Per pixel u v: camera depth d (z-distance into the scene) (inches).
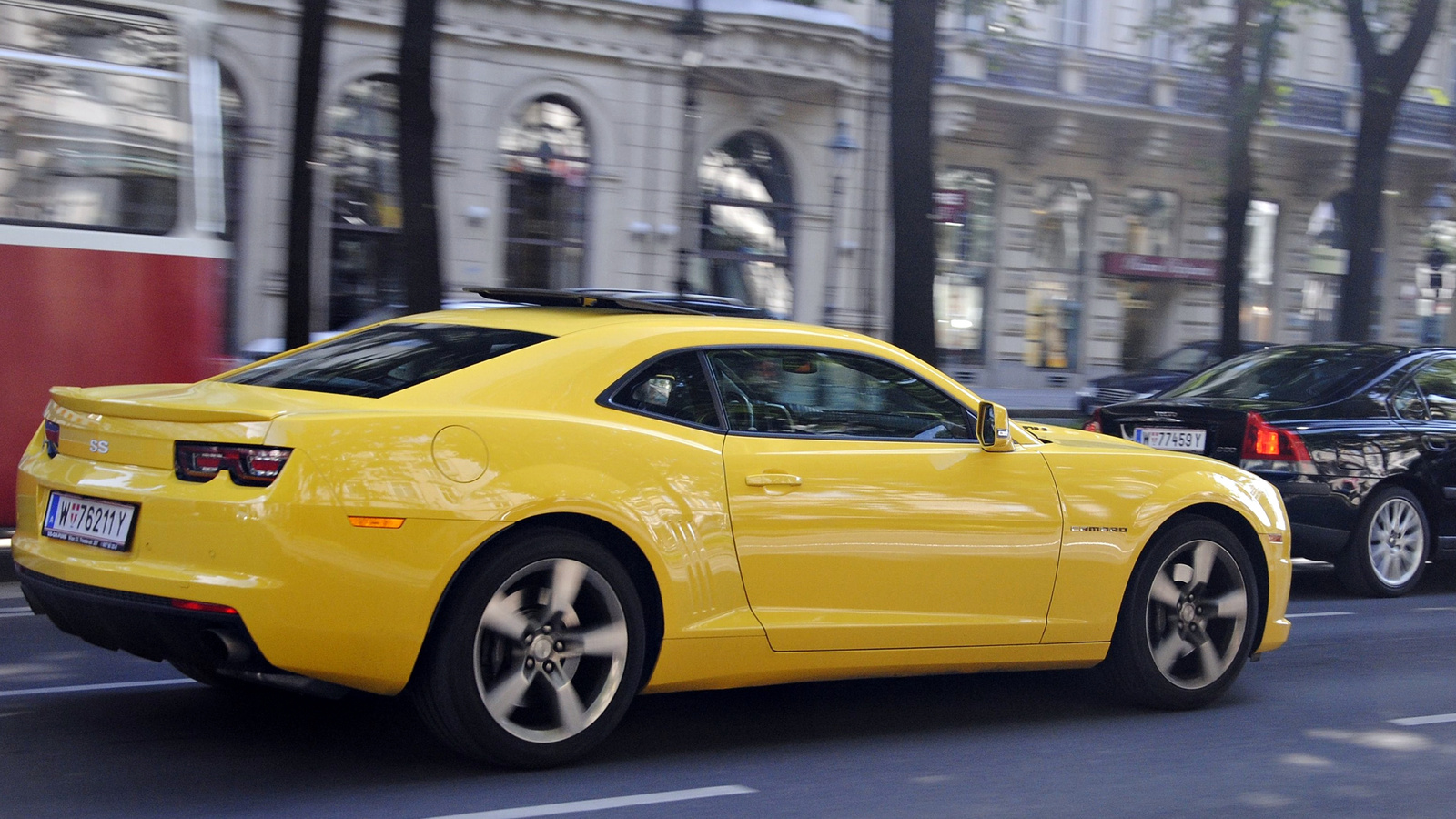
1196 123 1067.3
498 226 847.1
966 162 1043.3
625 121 882.8
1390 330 1246.9
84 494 168.4
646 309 203.9
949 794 176.2
